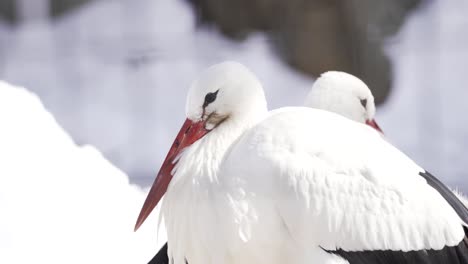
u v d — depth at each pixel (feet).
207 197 22.13
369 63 69.00
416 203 21.99
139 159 63.46
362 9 69.56
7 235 28.19
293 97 67.31
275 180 21.79
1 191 29.50
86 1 81.05
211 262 22.63
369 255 21.89
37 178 30.81
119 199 32.53
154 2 79.41
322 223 21.67
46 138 33.12
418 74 69.62
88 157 34.12
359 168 21.94
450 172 60.64
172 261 23.72
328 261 21.77
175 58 74.43
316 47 69.51
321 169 21.75
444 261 22.13
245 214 21.90
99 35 77.77
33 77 72.90
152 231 31.83
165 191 23.18
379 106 68.54
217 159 22.56
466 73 70.33
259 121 23.29
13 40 77.25
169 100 71.00
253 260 22.67
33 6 79.56
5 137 31.78
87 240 29.71
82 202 31.17
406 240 21.88
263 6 72.33
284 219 21.94
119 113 69.26
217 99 23.25
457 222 22.26
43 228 29.09
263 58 71.20
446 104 68.08
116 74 73.51
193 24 76.95
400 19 71.77
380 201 21.83
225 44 74.28
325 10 69.72
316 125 22.47
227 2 73.97
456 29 72.54
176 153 23.35
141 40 76.59
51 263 28.12
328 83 32.42
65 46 76.95
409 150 63.62
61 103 70.28
